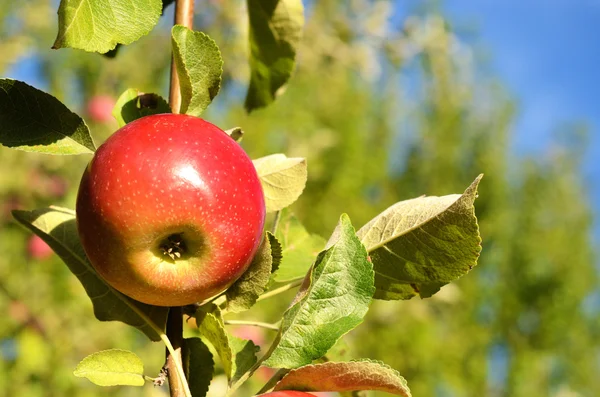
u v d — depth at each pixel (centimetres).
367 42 707
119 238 135
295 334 137
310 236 203
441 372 966
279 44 226
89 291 160
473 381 1077
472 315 1164
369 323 768
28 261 509
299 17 222
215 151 138
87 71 647
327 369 132
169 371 149
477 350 1107
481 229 1345
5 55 630
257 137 765
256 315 564
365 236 161
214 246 138
